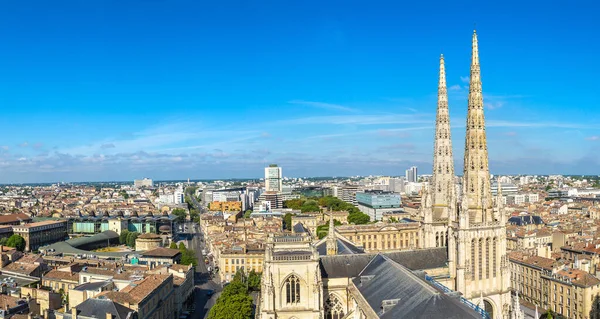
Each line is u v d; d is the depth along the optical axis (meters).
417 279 113.94
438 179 169.12
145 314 172.00
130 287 184.75
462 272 141.00
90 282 199.75
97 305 158.00
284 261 133.88
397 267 129.12
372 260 149.25
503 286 147.25
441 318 93.81
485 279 145.25
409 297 108.00
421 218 173.62
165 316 196.62
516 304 104.44
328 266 146.38
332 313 143.62
